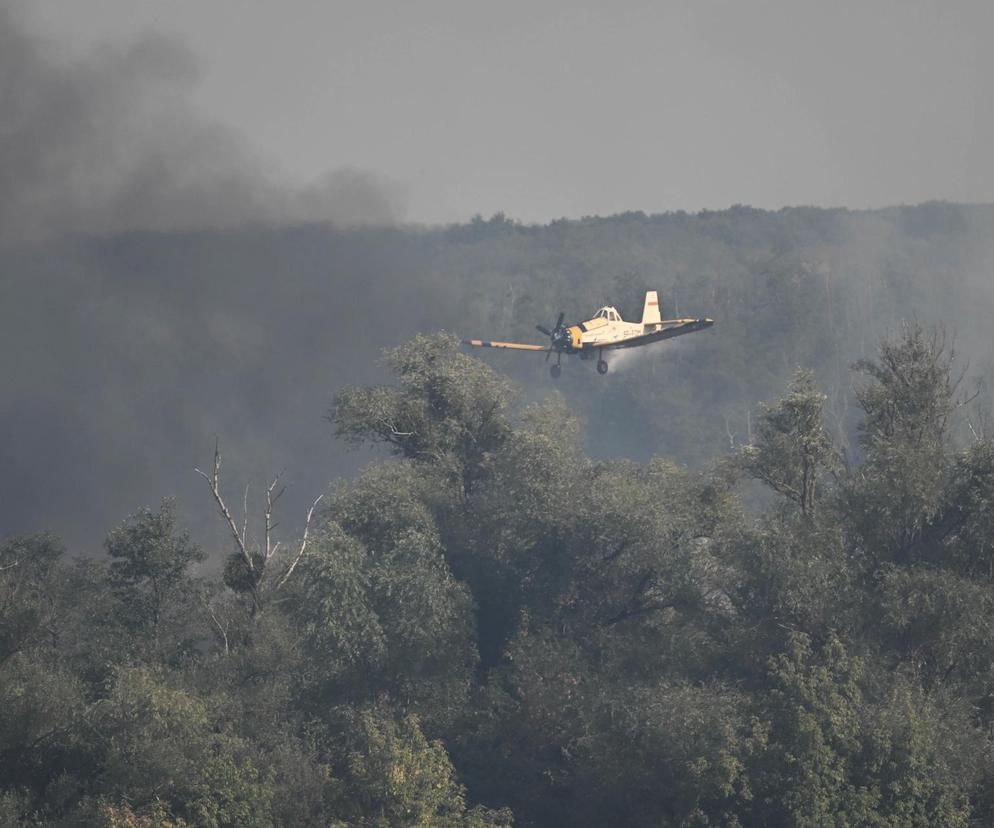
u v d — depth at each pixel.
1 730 119.38
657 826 119.25
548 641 141.50
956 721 120.12
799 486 144.25
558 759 136.25
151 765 112.12
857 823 112.00
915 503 134.25
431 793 112.50
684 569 141.25
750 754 115.25
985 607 127.06
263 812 112.75
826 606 129.00
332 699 140.00
